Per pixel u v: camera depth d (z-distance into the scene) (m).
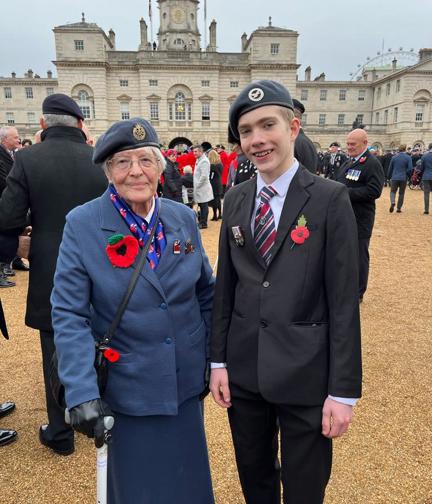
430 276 6.04
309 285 1.49
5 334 2.67
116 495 1.68
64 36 40.34
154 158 1.55
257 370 1.56
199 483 1.78
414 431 2.68
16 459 2.53
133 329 1.53
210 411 3.01
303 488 1.58
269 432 1.76
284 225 1.51
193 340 1.69
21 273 6.50
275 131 1.47
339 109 54.94
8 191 2.32
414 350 3.77
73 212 1.60
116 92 42.38
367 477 2.32
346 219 1.46
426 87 47.28
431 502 2.15
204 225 9.80
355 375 1.46
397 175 11.88
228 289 1.72
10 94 53.03
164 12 49.06
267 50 42.69
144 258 1.55
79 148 2.46
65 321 1.47
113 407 1.59
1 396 3.19
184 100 42.94
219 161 10.85
